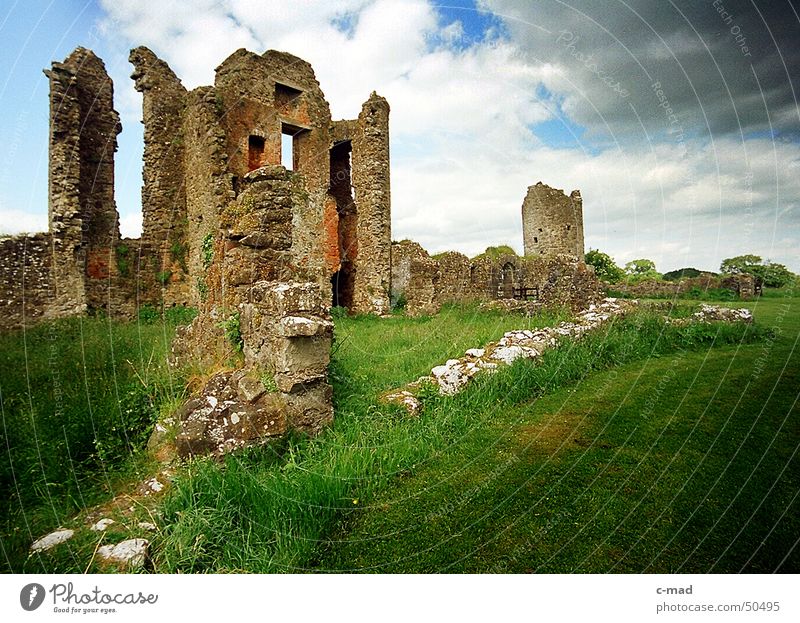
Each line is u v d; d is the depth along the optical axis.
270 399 4.04
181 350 5.94
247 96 16.33
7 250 11.48
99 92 13.80
